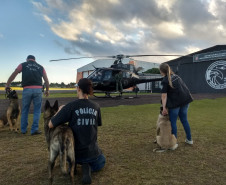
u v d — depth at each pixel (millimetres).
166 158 3377
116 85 14828
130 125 5867
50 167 2432
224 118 7230
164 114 3783
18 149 3775
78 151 2568
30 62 4883
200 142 4293
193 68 27312
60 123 2588
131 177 2674
